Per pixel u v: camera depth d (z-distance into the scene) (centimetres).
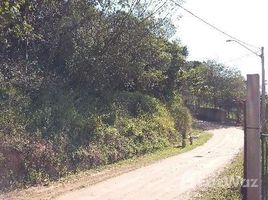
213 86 6400
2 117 1620
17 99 1766
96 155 1931
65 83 2252
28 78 1942
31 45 2173
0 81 1803
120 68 2641
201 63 6281
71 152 1783
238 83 6481
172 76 3953
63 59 2319
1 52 2025
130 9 2566
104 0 2438
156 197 1316
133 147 2347
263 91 2961
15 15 1035
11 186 1395
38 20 2144
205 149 2864
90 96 2417
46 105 1889
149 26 2758
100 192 1379
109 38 2475
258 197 650
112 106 2556
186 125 3859
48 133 1745
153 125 2888
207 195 1333
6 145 1480
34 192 1362
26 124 1680
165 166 1994
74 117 1984
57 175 1619
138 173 1777
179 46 4075
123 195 1338
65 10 2212
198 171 1855
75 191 1388
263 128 1748
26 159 1512
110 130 2219
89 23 2348
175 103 3947
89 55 2356
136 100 2942
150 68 3375
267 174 768
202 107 6275
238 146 3122
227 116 6372
